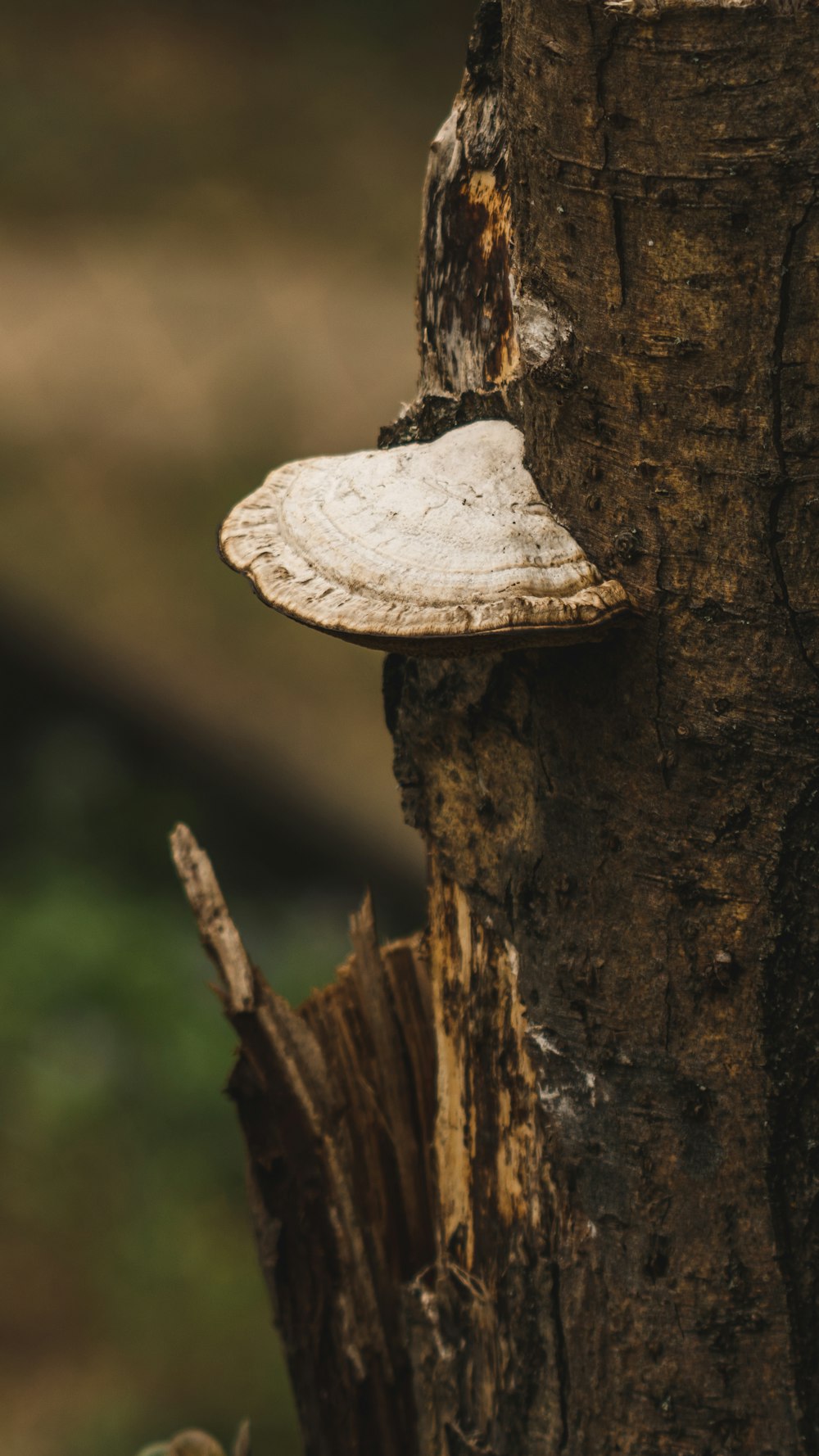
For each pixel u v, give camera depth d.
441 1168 1.23
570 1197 1.17
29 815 3.44
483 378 1.17
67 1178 2.51
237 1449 1.33
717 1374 1.16
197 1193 2.52
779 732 1.11
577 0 1.08
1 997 2.83
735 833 1.12
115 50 6.68
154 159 5.87
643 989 1.14
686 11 1.06
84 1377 2.21
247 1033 1.25
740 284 1.08
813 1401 1.16
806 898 1.13
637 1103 1.15
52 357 4.71
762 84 1.06
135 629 3.70
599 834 1.14
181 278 5.12
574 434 1.12
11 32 6.71
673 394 1.10
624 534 1.11
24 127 5.89
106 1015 2.84
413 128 6.16
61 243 5.27
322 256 5.27
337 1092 1.26
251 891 3.30
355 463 1.15
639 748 1.13
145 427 4.39
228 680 3.56
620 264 1.09
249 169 5.80
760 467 1.09
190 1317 2.31
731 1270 1.15
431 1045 1.29
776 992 1.13
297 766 3.35
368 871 3.21
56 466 4.29
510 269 1.15
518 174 1.12
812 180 1.07
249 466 4.27
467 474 1.14
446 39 6.82
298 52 6.75
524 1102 1.18
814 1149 1.14
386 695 1.20
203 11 7.06
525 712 1.15
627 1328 1.17
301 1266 1.28
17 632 3.66
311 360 4.74
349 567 1.11
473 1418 1.22
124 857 3.37
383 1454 1.29
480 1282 1.21
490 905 1.17
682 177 1.08
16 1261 2.38
